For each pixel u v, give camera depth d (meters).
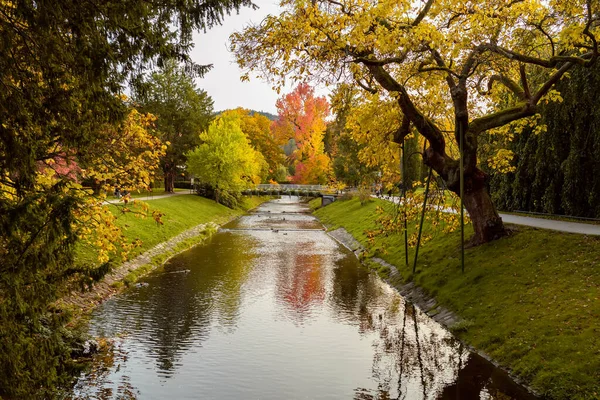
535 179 23.33
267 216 60.69
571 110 20.97
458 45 14.41
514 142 26.05
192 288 19.47
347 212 48.72
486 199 18.39
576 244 14.96
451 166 18.33
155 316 15.46
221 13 9.15
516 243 16.94
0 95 6.26
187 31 9.11
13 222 6.09
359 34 12.90
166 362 11.65
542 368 9.95
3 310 6.29
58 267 7.57
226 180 60.50
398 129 18.75
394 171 21.28
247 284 20.39
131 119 12.02
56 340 7.61
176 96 61.53
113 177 12.18
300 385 10.43
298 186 74.69
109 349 12.44
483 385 10.18
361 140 19.69
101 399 9.59
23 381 6.34
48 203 6.52
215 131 60.28
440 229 23.42
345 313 16.12
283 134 90.31
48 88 7.43
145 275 21.98
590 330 10.27
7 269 6.41
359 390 10.20
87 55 7.15
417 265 20.23
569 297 12.08
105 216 12.34
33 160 6.76
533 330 11.41
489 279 15.35
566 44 13.22
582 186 20.59
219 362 11.72
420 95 19.81
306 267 24.62
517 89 17.92
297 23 13.28
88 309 15.89
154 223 32.28
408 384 10.44
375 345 13.01
